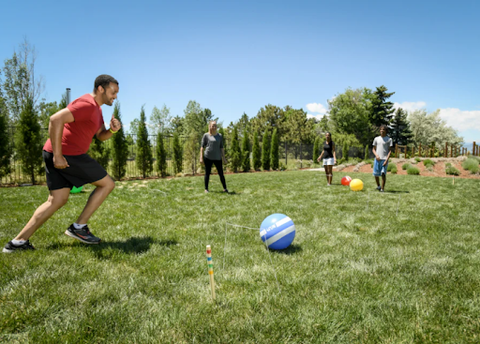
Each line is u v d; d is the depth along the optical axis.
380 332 1.99
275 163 23.42
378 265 3.12
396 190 8.95
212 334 1.96
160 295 2.49
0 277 2.68
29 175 12.97
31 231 3.38
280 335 1.97
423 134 59.56
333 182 11.37
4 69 27.22
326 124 55.38
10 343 1.84
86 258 3.22
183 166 19.47
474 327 2.06
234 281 2.73
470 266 3.09
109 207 6.15
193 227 4.63
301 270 2.99
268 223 3.58
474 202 6.91
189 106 55.94
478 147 27.67
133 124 53.44
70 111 3.08
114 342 1.88
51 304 2.28
